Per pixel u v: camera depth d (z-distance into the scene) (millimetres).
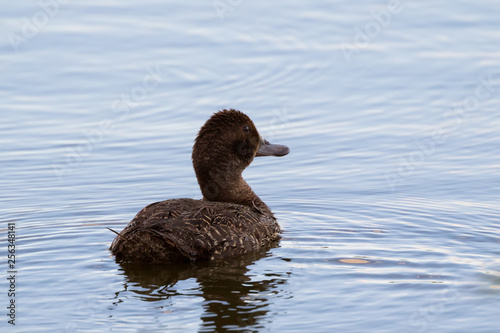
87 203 14797
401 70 22000
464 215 13773
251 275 10828
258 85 21375
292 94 20766
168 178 16312
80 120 19469
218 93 20922
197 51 23500
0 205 14680
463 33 24188
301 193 15430
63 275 10906
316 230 13062
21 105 20219
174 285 10523
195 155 13383
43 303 9945
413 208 14273
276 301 9914
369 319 9352
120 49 23516
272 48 23688
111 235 12805
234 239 11570
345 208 14398
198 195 15406
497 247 11969
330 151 17734
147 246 11016
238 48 23719
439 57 22656
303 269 11047
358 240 12430
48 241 12469
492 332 9000
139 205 14672
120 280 10695
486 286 10281
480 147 17641
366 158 17297
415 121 19141
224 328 9141
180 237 11086
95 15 25703
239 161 13445
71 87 21297
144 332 9062
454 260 11320
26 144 18125
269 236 12461
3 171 16672
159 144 18156
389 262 11281
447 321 9281
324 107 20078
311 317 9422
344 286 10344
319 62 22703
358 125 19062
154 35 24469
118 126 19203
